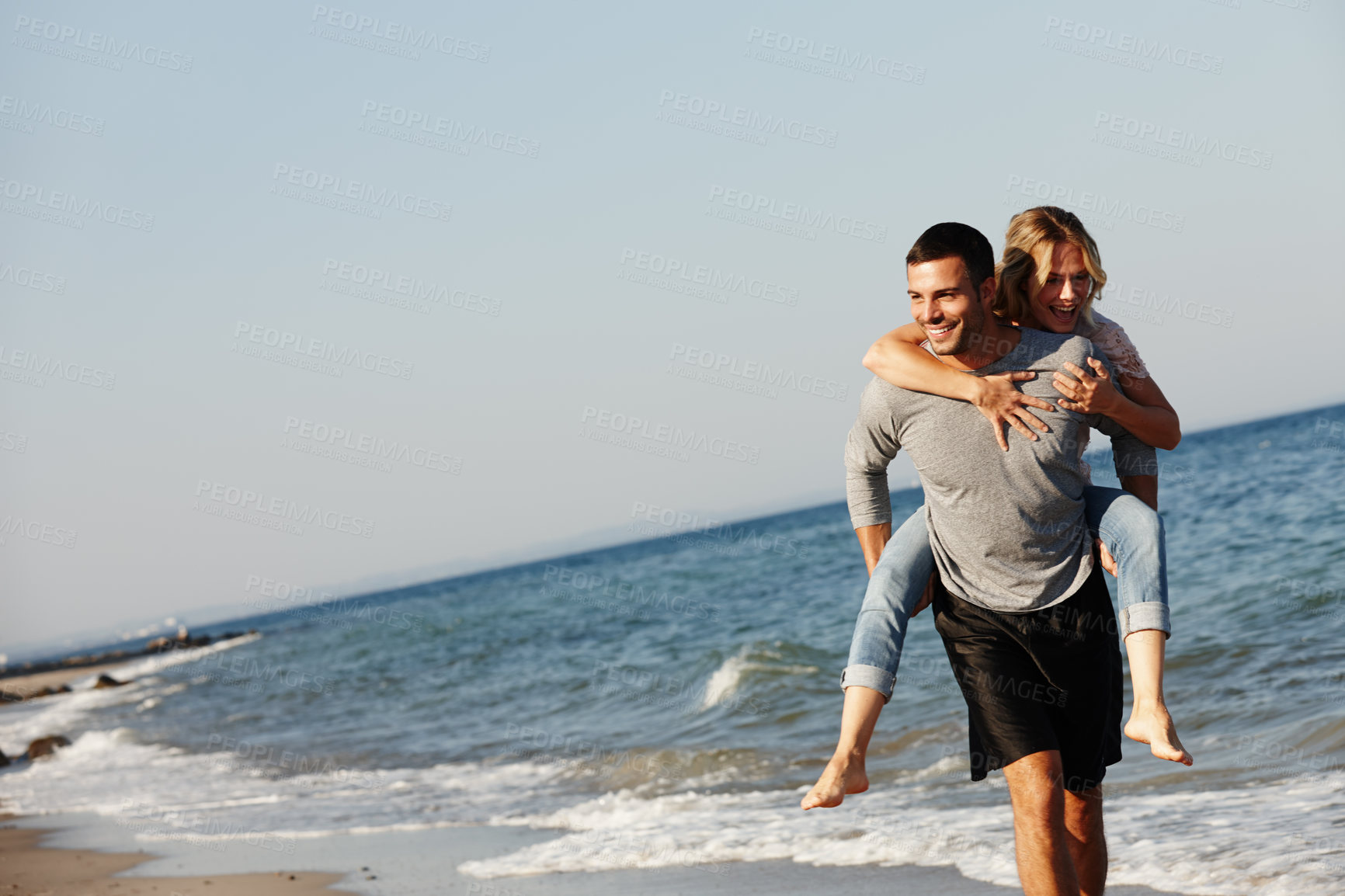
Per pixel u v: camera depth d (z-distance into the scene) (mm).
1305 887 3980
